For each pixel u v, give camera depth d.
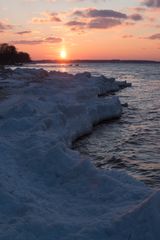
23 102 18.02
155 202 5.87
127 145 17.17
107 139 18.28
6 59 144.75
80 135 18.36
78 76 48.41
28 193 7.60
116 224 5.82
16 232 5.80
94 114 21.69
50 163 9.06
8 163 9.34
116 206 7.04
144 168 13.41
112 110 23.84
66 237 5.69
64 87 31.91
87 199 7.55
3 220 6.36
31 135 12.43
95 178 8.16
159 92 44.81
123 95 40.91
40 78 44.34
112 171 9.01
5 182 7.83
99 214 6.77
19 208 6.70
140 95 41.03
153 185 11.45
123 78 76.44
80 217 6.68
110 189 7.76
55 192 8.00
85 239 5.62
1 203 6.91
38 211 6.65
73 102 22.62
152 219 5.68
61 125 15.74
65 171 8.72
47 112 17.39
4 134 13.10
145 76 86.56
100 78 45.84
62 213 6.87
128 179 8.56
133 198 7.33
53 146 10.22
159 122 23.34
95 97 25.78
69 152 10.02
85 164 8.56
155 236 5.51
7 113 16.52
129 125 22.20
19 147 10.81
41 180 8.57
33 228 5.92
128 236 5.61
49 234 5.84
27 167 9.18
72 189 8.01
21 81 39.88
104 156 15.17
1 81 39.25
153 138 18.69
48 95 25.53
